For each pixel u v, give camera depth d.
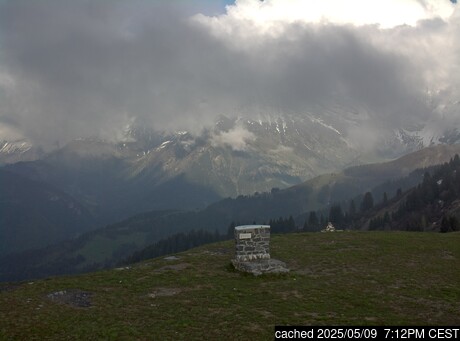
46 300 27.09
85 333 21.47
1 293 29.30
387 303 27.23
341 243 47.75
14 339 20.58
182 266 38.50
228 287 31.25
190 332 22.06
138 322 23.39
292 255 42.16
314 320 23.95
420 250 43.53
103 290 30.25
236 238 37.19
